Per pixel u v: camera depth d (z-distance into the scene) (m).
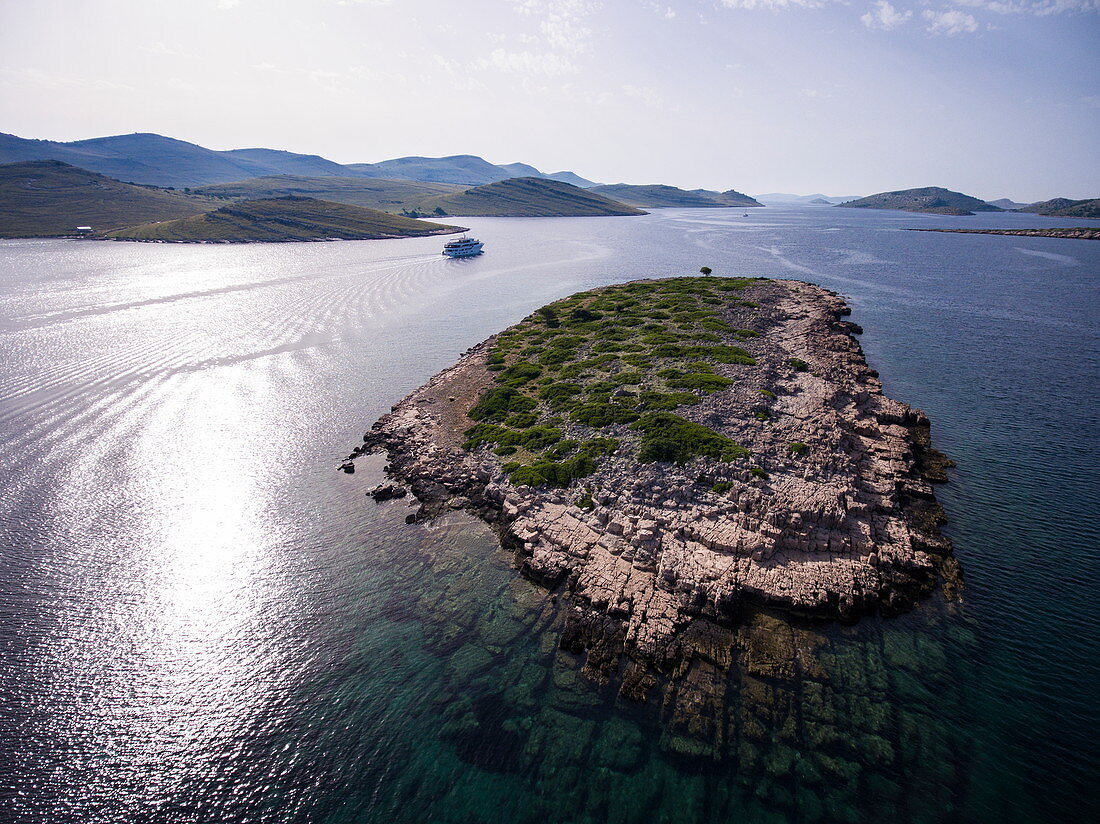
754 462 38.81
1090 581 31.47
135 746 24.00
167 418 54.84
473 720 24.72
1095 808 20.52
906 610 29.69
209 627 30.20
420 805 21.59
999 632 28.25
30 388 60.75
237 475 45.09
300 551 36.12
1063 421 51.16
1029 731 23.36
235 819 21.25
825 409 47.44
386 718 25.03
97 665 27.83
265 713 25.45
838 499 35.53
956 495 39.66
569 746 23.38
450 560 34.97
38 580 33.25
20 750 23.70
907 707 24.44
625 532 33.97
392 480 44.53
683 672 26.27
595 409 48.78
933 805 20.67
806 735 23.31
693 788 21.53
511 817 21.00
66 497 41.44
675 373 55.59
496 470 42.78
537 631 29.38
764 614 29.31
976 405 54.88
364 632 29.77
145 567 34.56
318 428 53.69
